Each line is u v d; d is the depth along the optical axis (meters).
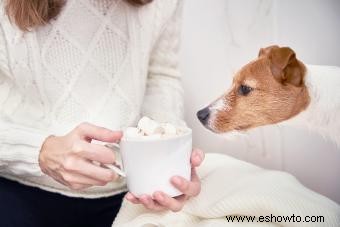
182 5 0.74
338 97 0.57
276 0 0.61
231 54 0.69
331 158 0.60
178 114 0.76
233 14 0.67
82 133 0.51
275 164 0.66
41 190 0.69
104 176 0.50
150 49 0.74
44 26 0.63
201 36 0.73
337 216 0.54
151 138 0.48
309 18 0.58
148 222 0.57
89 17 0.66
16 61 0.63
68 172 0.51
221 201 0.56
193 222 0.58
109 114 0.70
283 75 0.60
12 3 0.58
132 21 0.69
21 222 0.69
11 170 0.62
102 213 0.74
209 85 0.74
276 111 0.62
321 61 0.58
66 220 0.71
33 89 0.66
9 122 0.64
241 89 0.65
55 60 0.65
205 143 0.76
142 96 0.74
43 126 0.67
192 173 0.57
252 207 0.54
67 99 0.67
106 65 0.69
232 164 0.67
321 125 0.59
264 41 0.64
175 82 0.79
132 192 0.53
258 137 0.66
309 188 0.63
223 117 0.68
